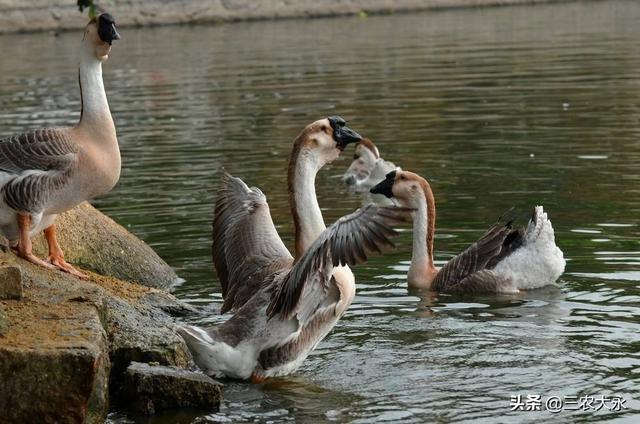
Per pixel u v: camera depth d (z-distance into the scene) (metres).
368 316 9.95
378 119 20.36
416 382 8.14
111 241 11.49
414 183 11.32
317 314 8.20
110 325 8.46
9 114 21.78
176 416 7.65
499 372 8.29
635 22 38.22
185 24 42.72
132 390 7.77
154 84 26.39
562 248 11.74
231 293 8.77
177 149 18.02
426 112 20.91
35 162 9.39
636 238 12.00
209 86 25.62
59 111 22.09
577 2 47.75
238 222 9.07
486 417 7.41
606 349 8.73
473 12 45.03
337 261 7.29
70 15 40.47
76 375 6.90
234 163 16.66
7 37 38.62
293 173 8.48
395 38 35.84
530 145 17.34
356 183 15.89
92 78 9.62
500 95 22.59
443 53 30.83
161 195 14.71
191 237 12.67
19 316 7.70
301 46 34.09
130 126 20.53
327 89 24.39
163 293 10.27
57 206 9.61
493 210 13.46
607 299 10.15
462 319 9.76
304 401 7.83
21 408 6.87
